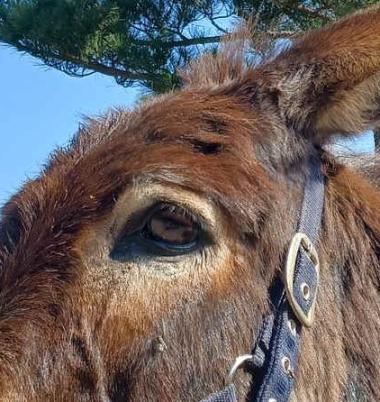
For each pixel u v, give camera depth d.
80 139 0.50
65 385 0.43
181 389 0.45
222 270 0.45
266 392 0.46
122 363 0.44
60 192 0.46
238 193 0.46
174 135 0.47
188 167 0.45
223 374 0.45
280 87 0.51
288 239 0.49
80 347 0.43
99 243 0.45
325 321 0.51
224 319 0.45
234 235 0.46
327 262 0.52
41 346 0.43
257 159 0.49
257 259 0.47
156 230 0.45
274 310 0.48
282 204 0.49
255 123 0.50
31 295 0.44
